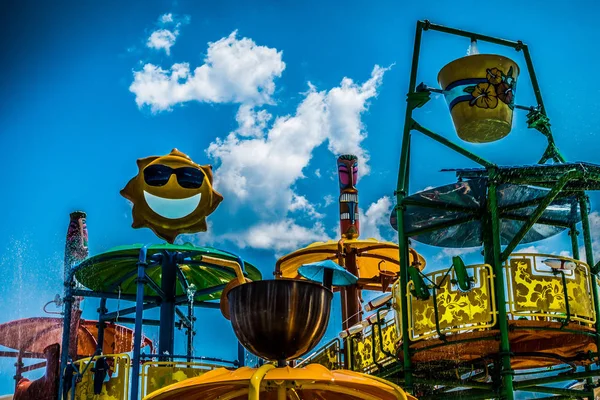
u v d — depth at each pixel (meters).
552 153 14.98
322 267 16.36
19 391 16.64
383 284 20.05
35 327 17.47
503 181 12.70
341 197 21.83
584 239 14.19
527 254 12.63
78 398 15.34
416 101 13.97
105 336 20.02
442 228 14.58
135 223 16.97
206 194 17.20
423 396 14.61
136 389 14.88
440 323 12.59
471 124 12.89
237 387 8.49
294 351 8.26
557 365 15.04
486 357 13.51
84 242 17.70
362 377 8.12
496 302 12.34
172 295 17.33
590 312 12.91
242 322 8.23
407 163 14.47
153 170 17.09
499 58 13.00
